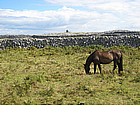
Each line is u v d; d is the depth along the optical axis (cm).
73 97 1252
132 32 4388
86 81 1515
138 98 1230
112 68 1923
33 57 2562
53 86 1429
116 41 3262
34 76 1623
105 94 1284
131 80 1531
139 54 2602
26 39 3278
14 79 1608
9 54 2738
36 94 1305
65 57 2531
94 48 3077
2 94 1309
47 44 3278
